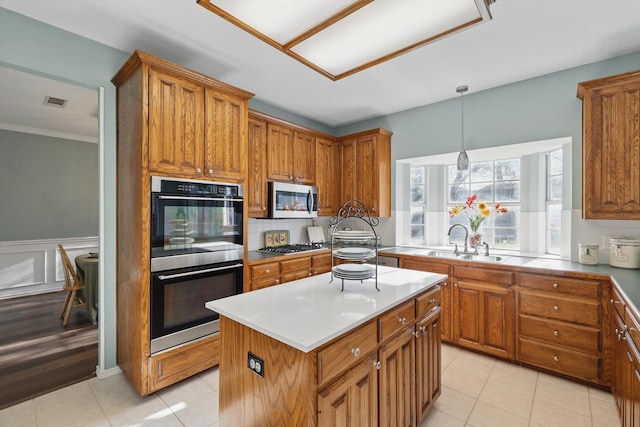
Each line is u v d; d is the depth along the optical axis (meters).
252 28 1.58
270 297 1.61
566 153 2.85
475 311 2.79
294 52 1.81
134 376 2.13
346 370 1.25
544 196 3.25
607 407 2.02
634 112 2.15
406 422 1.64
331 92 3.26
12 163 4.55
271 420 1.22
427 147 3.61
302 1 1.39
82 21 2.04
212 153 2.41
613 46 2.35
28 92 3.24
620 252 2.39
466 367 2.57
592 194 2.30
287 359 1.16
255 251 3.44
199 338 2.33
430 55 2.48
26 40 1.99
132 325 2.15
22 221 4.63
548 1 1.84
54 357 2.67
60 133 4.93
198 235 2.34
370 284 1.88
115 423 1.86
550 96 2.81
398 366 1.57
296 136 3.65
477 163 3.74
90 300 3.46
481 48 2.37
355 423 1.28
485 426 1.85
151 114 2.06
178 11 1.94
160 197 2.10
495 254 3.31
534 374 2.45
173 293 2.18
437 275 2.11
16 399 2.08
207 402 2.07
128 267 2.21
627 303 1.59
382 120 4.03
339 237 1.86
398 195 3.94
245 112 2.66
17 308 4.03
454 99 3.40
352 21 1.53
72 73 2.17
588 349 2.24
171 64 2.13
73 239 5.05
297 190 3.55
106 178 2.34
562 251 2.91
